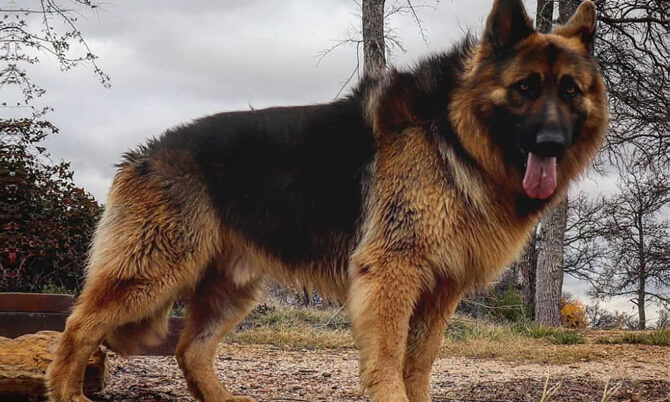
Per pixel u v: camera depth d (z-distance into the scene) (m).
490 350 11.27
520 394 7.00
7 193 11.81
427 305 5.27
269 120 5.55
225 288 5.96
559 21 18.02
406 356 5.36
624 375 8.83
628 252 27.41
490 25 5.03
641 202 25.91
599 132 5.20
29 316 7.14
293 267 5.53
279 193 5.39
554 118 4.68
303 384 7.53
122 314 5.36
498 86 4.89
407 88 5.23
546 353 10.98
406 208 4.94
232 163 5.45
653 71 17.12
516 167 5.00
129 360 8.62
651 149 17.53
